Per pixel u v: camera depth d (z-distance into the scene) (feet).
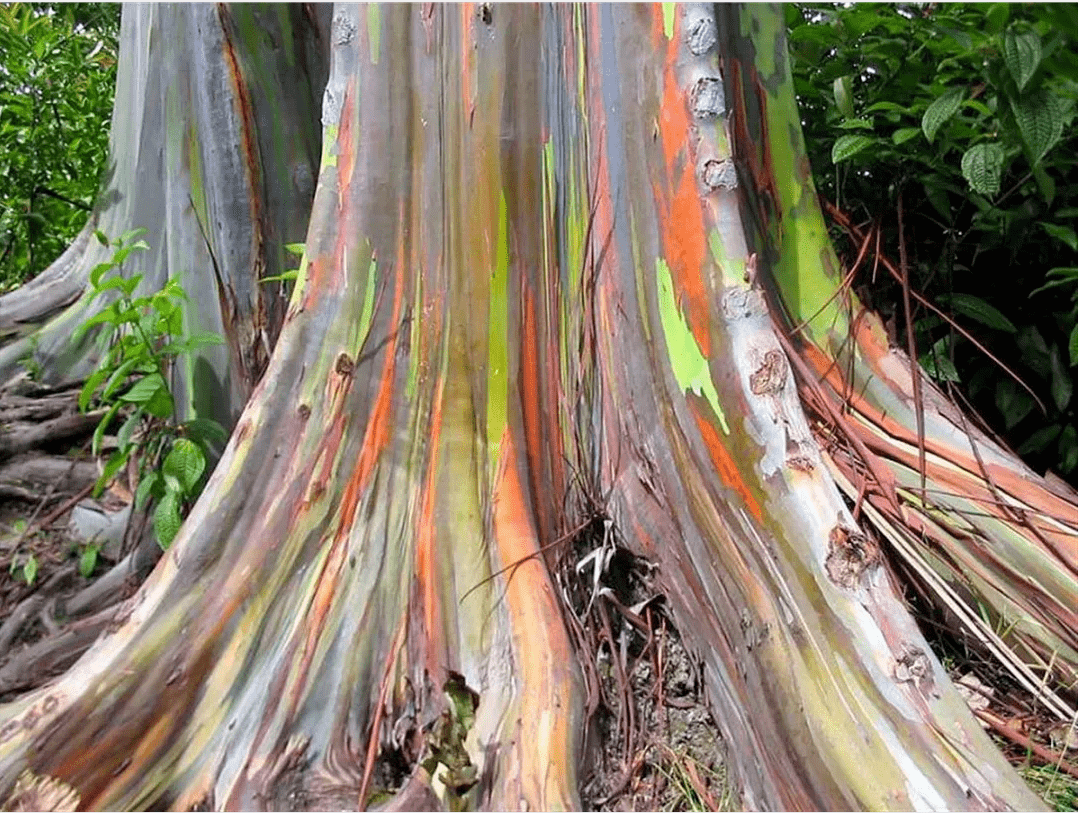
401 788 5.97
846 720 5.56
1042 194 9.92
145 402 9.52
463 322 7.35
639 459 7.18
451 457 7.09
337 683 6.37
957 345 10.84
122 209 12.65
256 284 10.68
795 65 10.97
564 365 7.73
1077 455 10.14
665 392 7.00
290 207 10.87
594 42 7.64
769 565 6.19
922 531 7.57
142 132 11.64
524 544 6.77
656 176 7.18
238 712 6.37
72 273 13.20
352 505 6.95
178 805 6.08
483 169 7.45
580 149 7.85
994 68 8.89
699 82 7.02
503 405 7.28
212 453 9.89
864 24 10.26
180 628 6.57
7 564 10.12
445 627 6.49
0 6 14.90
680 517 6.79
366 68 7.55
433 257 7.42
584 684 6.21
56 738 6.08
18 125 14.85
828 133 10.91
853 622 5.79
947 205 10.16
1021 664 6.76
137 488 9.50
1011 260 10.36
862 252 9.17
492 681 6.23
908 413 8.29
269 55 10.69
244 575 6.72
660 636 6.96
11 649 9.36
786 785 5.67
